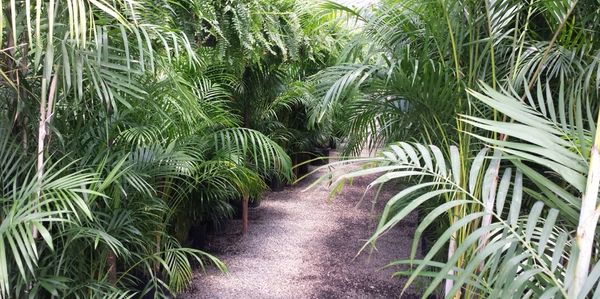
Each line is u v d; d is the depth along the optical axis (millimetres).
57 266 1146
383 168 779
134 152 1438
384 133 1739
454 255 654
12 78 1034
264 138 1667
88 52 967
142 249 1684
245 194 2627
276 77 2934
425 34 1214
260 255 2549
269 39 2055
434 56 1339
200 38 1780
